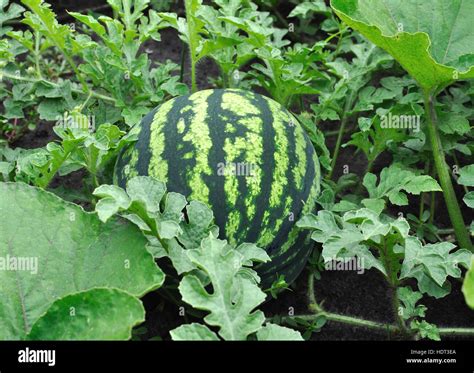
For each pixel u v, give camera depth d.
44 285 0.92
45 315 0.86
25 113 1.40
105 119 1.22
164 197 0.99
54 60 1.50
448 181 1.14
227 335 0.84
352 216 0.96
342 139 1.38
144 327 1.06
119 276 0.90
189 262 0.93
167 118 1.04
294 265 1.05
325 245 0.96
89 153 1.06
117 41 1.20
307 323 1.08
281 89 1.21
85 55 1.22
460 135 1.18
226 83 1.30
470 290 0.76
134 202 0.89
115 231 0.94
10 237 0.93
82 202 1.23
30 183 1.10
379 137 1.16
